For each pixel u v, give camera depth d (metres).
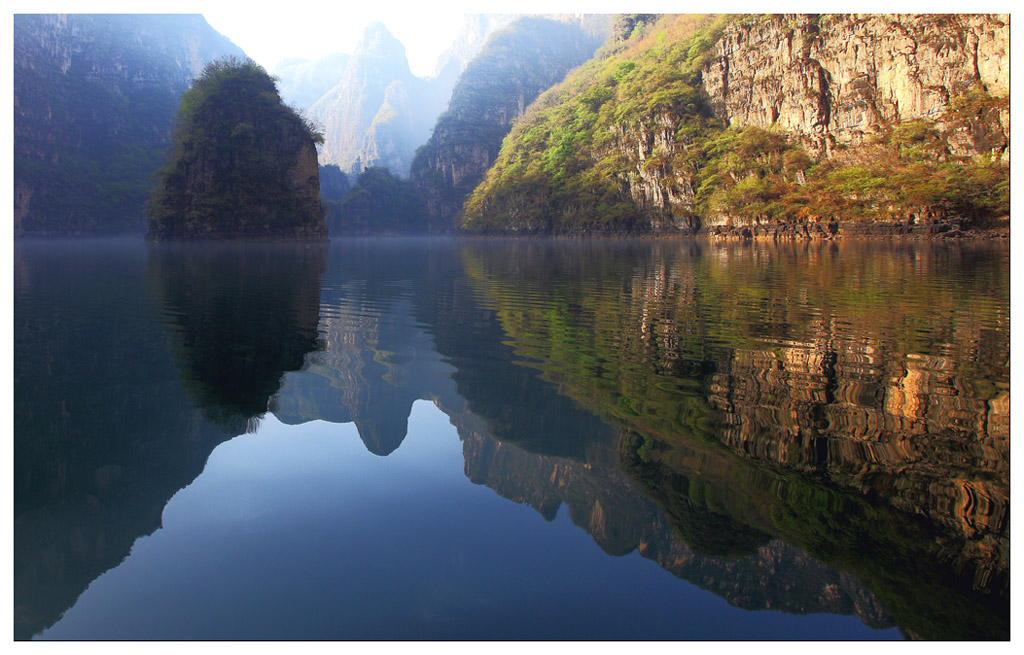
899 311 13.79
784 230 69.81
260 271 29.84
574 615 3.61
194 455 6.14
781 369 8.80
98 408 7.70
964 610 3.58
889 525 4.42
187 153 93.31
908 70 70.69
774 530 4.41
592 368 9.14
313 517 4.82
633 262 34.19
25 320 14.33
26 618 3.67
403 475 5.55
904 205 59.31
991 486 4.98
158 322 13.98
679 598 3.72
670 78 98.44
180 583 3.99
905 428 6.34
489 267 31.86
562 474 5.40
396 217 183.12
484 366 9.45
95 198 142.25
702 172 87.69
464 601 3.74
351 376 9.09
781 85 83.12
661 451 5.90
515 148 140.38
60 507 5.07
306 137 104.19
